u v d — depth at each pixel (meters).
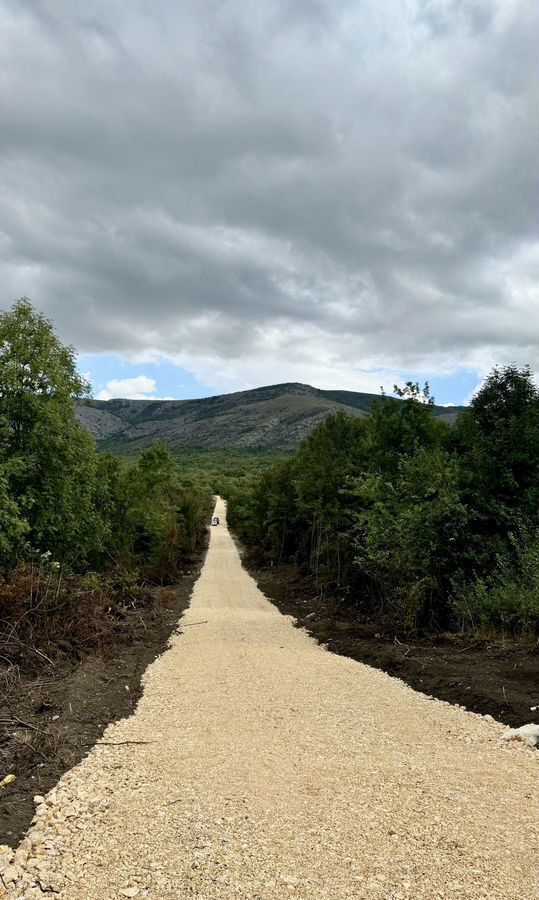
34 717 7.82
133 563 26.36
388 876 4.02
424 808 5.04
